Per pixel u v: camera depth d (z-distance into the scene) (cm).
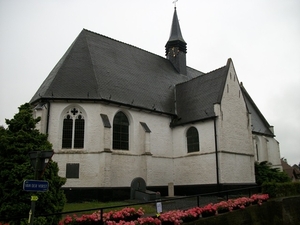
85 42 2744
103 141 2209
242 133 2742
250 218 1662
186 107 2902
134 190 2212
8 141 1094
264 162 3123
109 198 2136
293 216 1956
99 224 1104
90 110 2306
